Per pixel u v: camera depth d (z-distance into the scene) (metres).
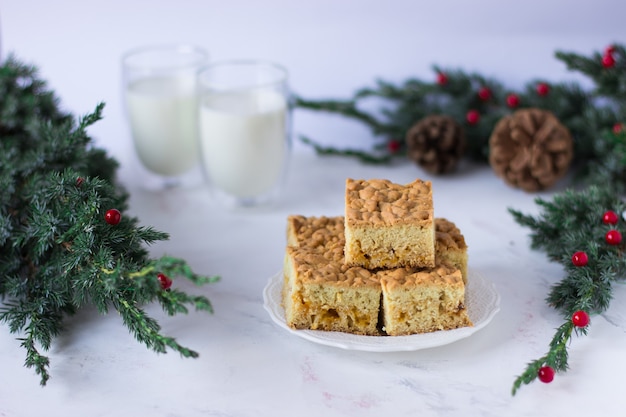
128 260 0.67
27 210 0.73
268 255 0.79
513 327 0.68
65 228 0.69
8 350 0.66
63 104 1.03
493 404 0.61
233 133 0.85
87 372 0.64
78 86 1.02
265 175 0.87
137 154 0.92
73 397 0.62
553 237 0.77
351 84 1.00
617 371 0.64
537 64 0.97
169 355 0.66
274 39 0.99
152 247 0.80
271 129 0.86
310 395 0.62
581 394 0.62
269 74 0.89
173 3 0.99
